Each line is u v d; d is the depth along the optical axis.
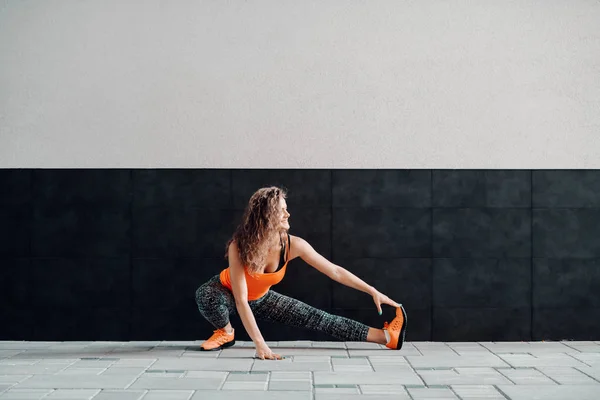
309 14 4.59
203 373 3.52
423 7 4.59
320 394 3.08
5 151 4.59
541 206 4.58
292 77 4.58
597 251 4.58
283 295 4.40
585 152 4.59
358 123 4.57
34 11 4.59
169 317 4.56
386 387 3.22
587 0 4.58
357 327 4.26
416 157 4.58
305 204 4.57
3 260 4.55
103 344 4.44
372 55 4.58
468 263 4.57
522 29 4.60
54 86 4.59
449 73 4.58
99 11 4.59
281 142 4.57
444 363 3.79
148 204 4.57
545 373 3.52
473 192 4.58
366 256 4.57
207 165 4.58
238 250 3.98
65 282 4.55
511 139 4.59
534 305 4.57
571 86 4.58
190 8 4.59
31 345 4.40
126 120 4.59
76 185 4.58
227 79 4.58
